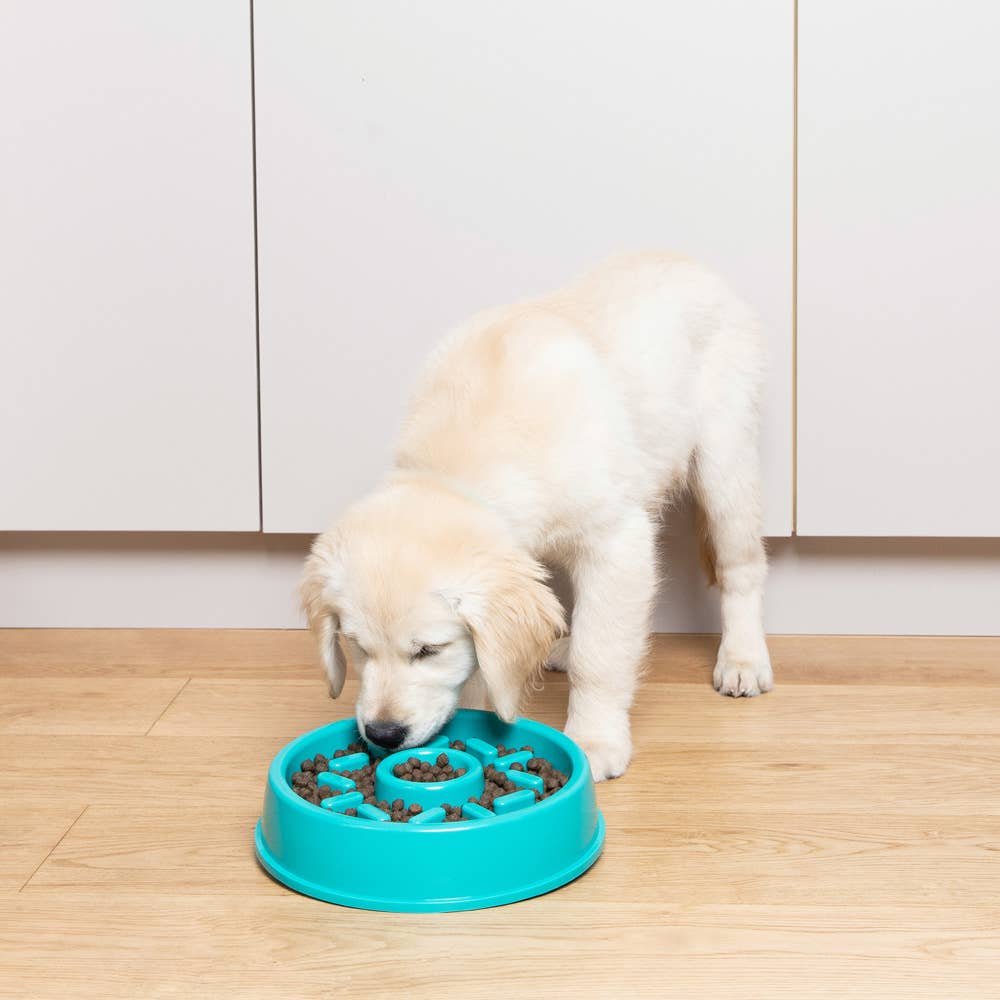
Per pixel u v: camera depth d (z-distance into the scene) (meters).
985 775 1.87
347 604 1.74
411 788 1.69
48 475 2.30
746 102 2.18
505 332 1.90
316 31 2.20
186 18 2.20
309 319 2.25
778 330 2.22
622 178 2.21
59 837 1.76
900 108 2.17
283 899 1.65
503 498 1.79
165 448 2.29
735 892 1.65
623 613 1.89
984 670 2.19
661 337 2.02
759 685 2.12
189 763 1.93
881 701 2.09
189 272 2.25
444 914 1.62
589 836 1.70
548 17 2.18
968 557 2.30
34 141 2.23
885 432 2.23
